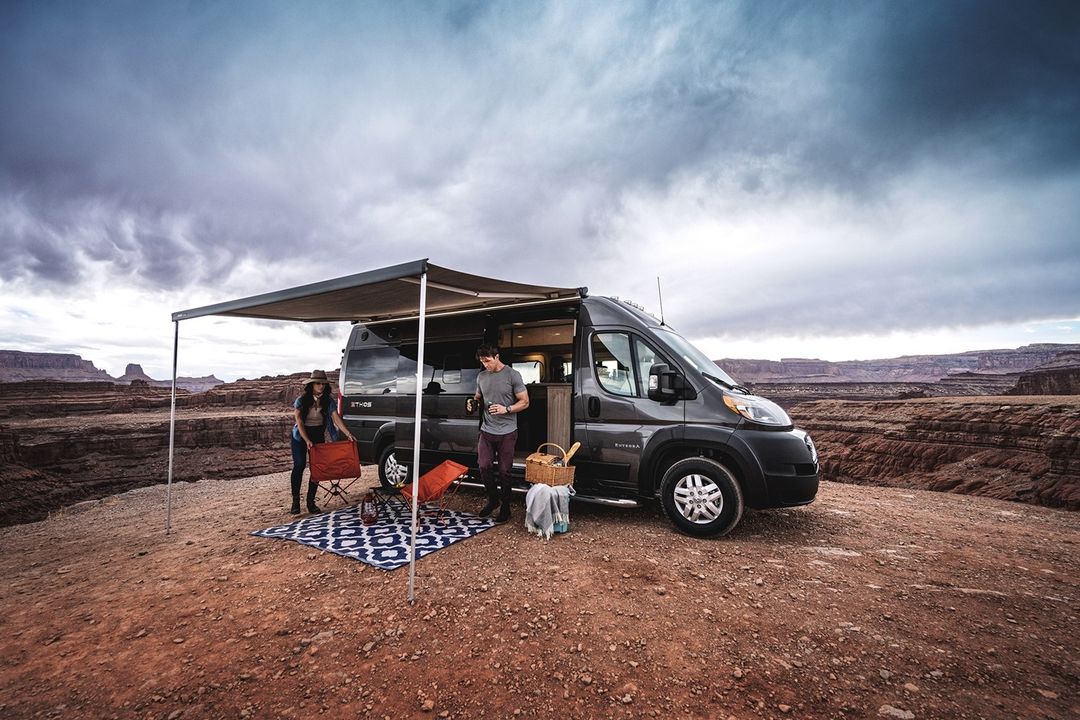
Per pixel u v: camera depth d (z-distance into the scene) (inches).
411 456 274.5
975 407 1934.1
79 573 177.2
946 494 309.6
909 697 97.2
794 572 162.6
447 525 215.0
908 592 146.6
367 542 193.3
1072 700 95.4
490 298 239.3
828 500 279.7
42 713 97.4
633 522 221.0
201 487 464.1
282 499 303.4
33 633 130.7
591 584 152.9
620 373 223.5
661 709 95.3
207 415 4333.2
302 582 157.9
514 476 243.3
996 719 90.4
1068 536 207.3
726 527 193.3
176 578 166.1
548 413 247.9
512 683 104.0
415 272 151.7
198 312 229.0
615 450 218.2
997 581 155.7
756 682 103.2
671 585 152.0
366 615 134.4
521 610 136.1
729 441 195.3
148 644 122.8
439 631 125.6
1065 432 1314.0
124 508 339.0
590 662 111.3
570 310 240.7
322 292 181.0
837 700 97.0
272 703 99.0
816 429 2824.8
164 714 96.3
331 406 255.6
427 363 274.5
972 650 114.1
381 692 101.7
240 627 130.0
